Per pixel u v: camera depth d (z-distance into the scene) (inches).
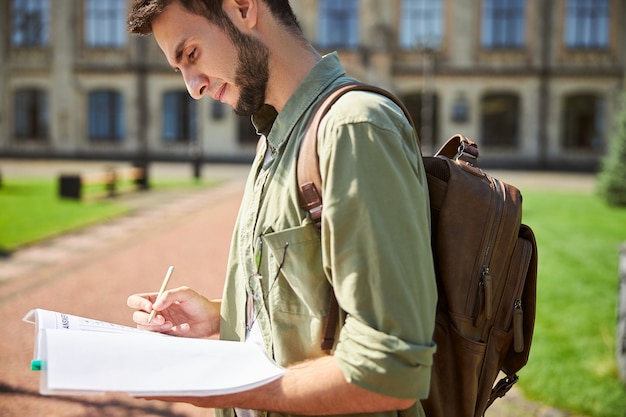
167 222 443.2
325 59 48.6
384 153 41.7
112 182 605.0
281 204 46.6
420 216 42.6
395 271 40.4
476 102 1305.4
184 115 1359.5
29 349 180.7
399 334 40.2
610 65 1283.2
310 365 43.7
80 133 1352.1
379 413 45.9
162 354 43.6
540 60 1290.6
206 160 1332.4
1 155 1350.9
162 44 47.8
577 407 142.6
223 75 47.6
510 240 49.6
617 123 645.3
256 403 43.5
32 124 1384.1
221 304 60.1
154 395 40.9
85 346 41.5
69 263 299.4
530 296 52.7
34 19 1349.7
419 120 1342.3
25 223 407.2
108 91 1354.6
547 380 156.4
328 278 44.3
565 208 569.6
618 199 593.6
